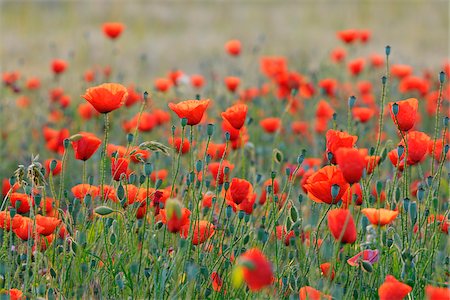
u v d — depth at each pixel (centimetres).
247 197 586
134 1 3441
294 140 1150
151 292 546
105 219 582
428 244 623
